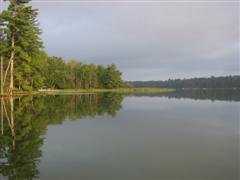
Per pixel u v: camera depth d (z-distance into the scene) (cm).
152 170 718
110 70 10912
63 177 669
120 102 3325
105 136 1160
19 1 3644
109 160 806
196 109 2428
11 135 1155
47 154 867
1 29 3341
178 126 1444
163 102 3416
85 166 751
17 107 2306
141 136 1156
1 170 717
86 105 2719
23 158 826
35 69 4528
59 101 3186
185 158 827
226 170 716
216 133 1241
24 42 3600
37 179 656
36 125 1425
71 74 9588
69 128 1347
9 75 3919
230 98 4528
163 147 967
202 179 655
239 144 1008
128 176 676
